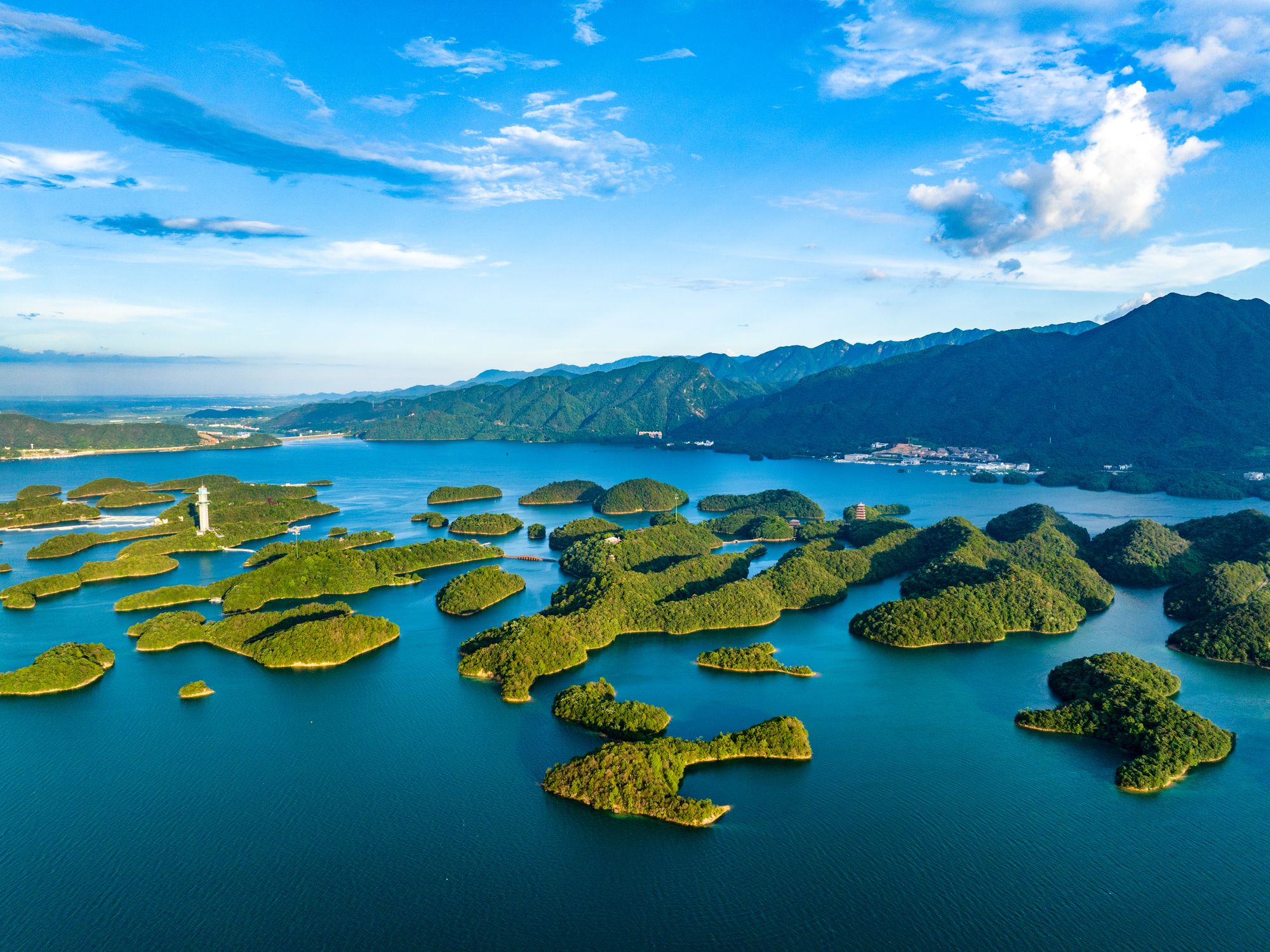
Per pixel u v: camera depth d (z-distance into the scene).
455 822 169.38
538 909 142.75
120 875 153.38
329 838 164.38
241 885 150.38
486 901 145.00
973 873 151.62
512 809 173.62
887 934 135.88
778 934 136.12
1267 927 137.50
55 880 152.12
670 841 161.75
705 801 169.88
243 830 167.88
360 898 146.25
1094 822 168.12
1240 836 163.62
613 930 137.38
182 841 164.38
